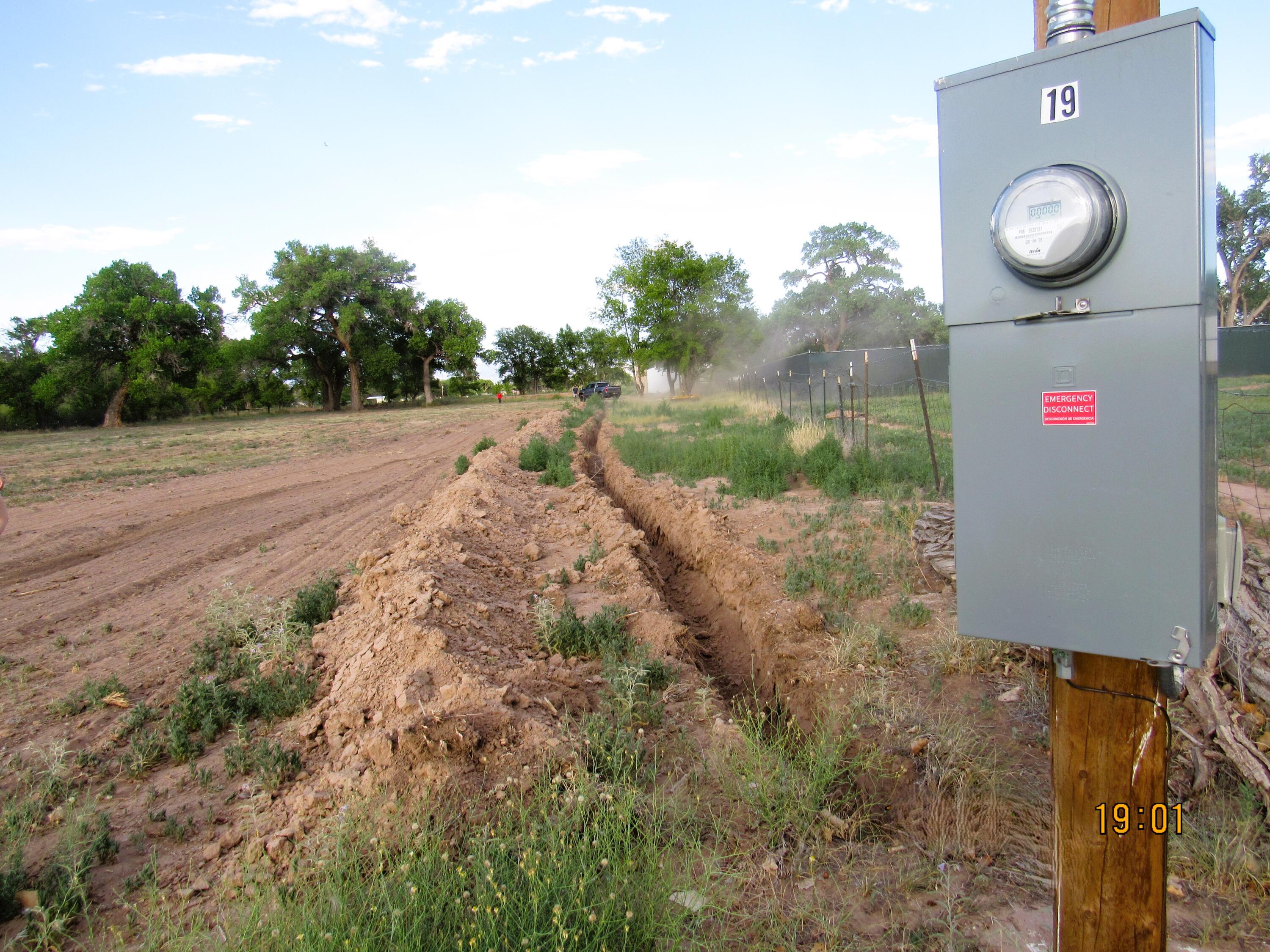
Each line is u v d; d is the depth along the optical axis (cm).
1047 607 200
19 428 6062
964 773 383
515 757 402
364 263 7338
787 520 996
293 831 373
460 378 9556
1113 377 185
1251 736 370
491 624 639
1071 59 182
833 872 332
